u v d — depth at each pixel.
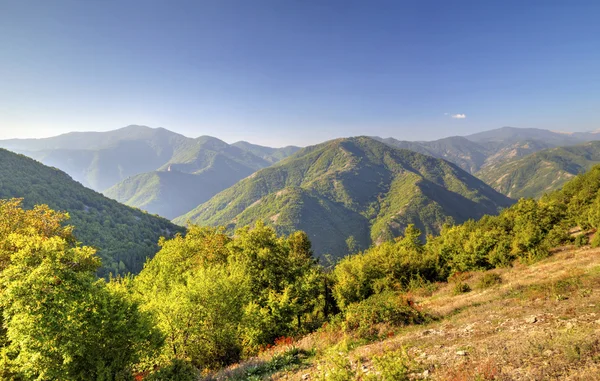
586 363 7.26
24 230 23.66
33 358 11.68
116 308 14.19
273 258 33.56
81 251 15.05
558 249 38.66
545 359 8.03
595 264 21.25
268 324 25.20
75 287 13.08
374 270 41.16
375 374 9.39
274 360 15.20
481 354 9.41
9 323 12.59
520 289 19.81
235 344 22.78
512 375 7.62
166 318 19.64
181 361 15.88
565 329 10.09
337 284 36.97
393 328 17.05
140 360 16.20
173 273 33.50
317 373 10.55
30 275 12.07
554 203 62.50
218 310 20.97
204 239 41.75
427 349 11.48
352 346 15.43
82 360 13.14
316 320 31.97
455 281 36.72
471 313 16.88
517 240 41.31
